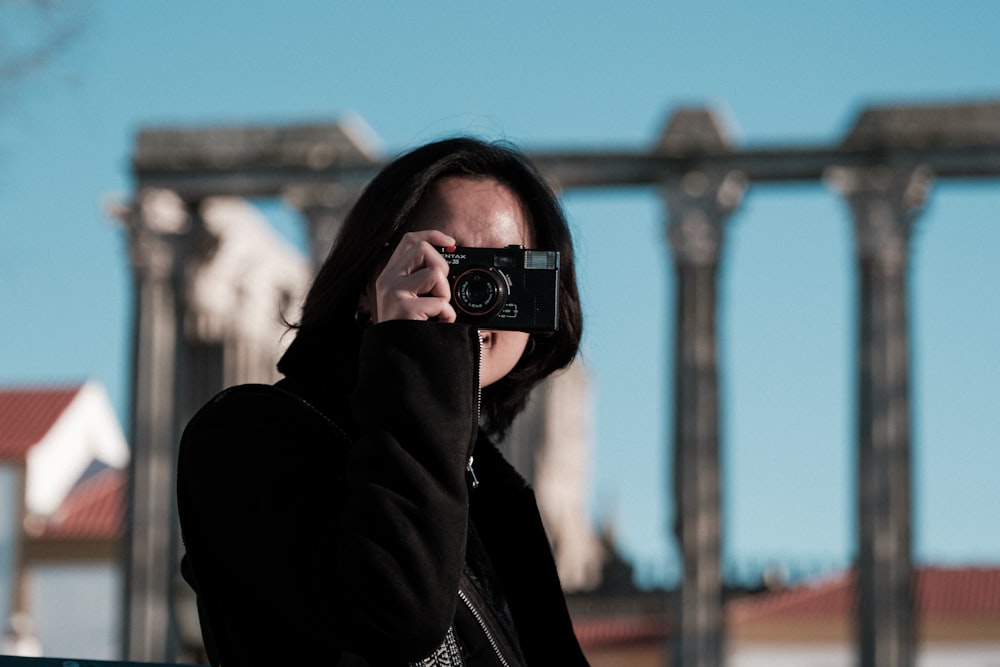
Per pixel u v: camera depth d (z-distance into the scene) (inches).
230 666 173.5
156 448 1929.1
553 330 181.6
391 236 191.3
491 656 183.5
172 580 1931.6
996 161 1834.4
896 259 1854.1
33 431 2301.9
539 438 3373.5
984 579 2281.0
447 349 171.9
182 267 1956.2
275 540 166.4
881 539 1840.6
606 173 1861.5
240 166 1923.0
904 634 1824.6
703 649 1829.5
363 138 1943.9
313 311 194.5
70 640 2214.6
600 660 2278.5
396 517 163.9
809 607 2285.9
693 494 1855.3
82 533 2235.5
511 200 197.3
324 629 165.0
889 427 1845.5
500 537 203.6
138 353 1940.2
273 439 174.4
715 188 1860.2
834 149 1859.0
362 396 170.4
